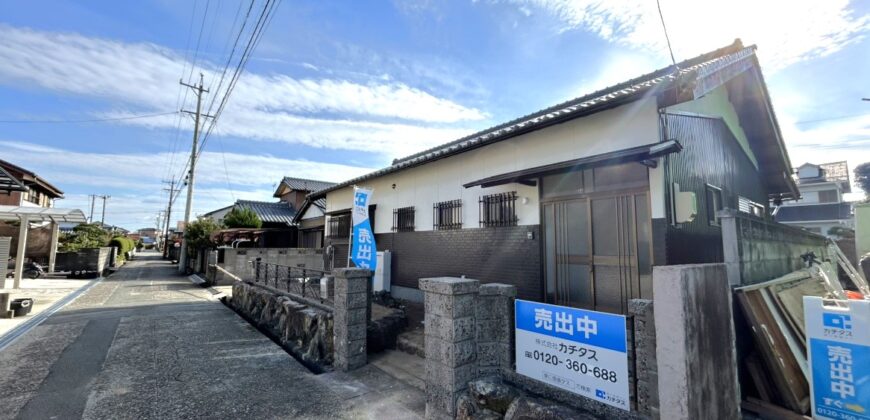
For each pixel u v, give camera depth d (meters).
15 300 7.30
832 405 2.40
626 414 2.10
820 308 2.54
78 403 3.43
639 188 4.19
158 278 15.23
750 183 7.55
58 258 14.61
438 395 2.86
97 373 4.21
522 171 4.87
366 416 3.12
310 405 3.35
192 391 3.70
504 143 5.82
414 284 7.53
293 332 5.60
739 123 7.12
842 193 21.30
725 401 2.10
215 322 7.07
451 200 6.77
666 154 3.68
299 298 6.24
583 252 4.70
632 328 2.13
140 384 3.89
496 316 2.90
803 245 5.73
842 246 11.09
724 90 6.29
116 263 20.94
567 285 4.85
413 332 5.11
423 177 7.51
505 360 2.82
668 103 3.91
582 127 4.77
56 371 4.27
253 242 17.42
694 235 4.51
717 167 5.61
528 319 2.69
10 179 10.79
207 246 16.17
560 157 5.00
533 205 5.29
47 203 20.98
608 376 2.20
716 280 2.17
